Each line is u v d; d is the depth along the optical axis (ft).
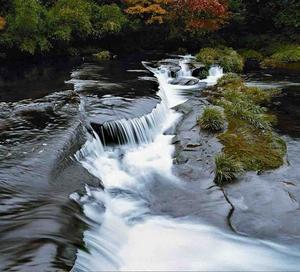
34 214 21.17
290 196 29.81
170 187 31.99
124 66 69.67
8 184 24.32
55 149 29.66
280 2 103.71
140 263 22.98
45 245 18.39
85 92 48.01
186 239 25.64
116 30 88.22
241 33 103.45
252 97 58.08
